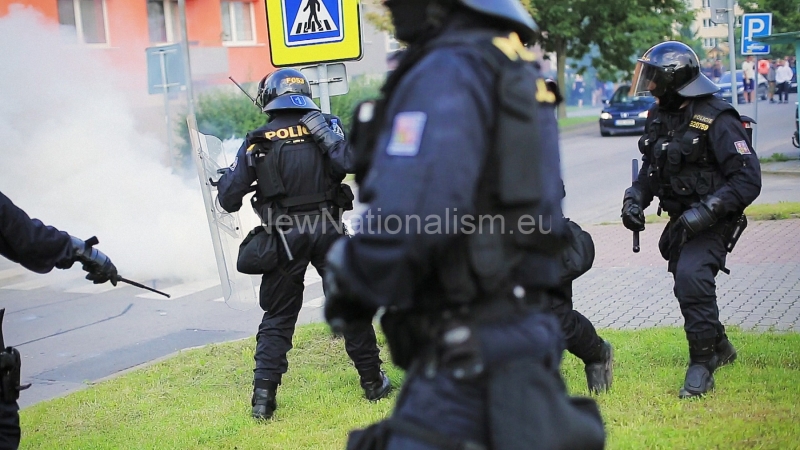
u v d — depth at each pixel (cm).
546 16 7256
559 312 1085
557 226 538
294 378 1380
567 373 1282
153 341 1777
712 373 1159
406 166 464
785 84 9044
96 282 845
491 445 484
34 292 2330
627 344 1429
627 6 7512
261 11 6569
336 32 1492
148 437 1133
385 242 459
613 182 4072
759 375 1205
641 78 1128
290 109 1189
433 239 458
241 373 1438
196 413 1229
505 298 508
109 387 1401
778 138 5425
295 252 1183
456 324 499
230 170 1209
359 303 486
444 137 466
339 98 5084
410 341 516
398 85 511
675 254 1187
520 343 500
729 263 2066
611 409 1100
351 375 1377
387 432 516
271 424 1156
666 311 1705
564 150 5806
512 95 498
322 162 1191
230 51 6303
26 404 1391
